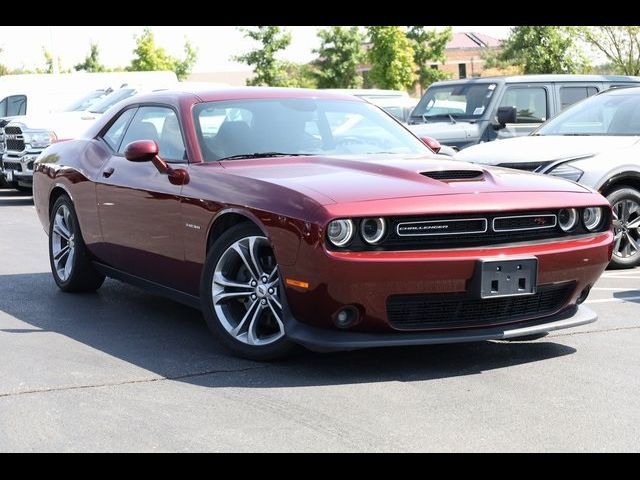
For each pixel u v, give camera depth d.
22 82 22.55
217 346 5.39
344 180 4.93
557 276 4.95
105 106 16.09
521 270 4.78
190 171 5.47
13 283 7.51
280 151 5.66
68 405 4.25
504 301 4.86
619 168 8.06
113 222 6.20
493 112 13.15
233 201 5.03
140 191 5.82
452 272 4.63
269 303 4.97
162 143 5.93
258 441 3.78
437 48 41.53
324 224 4.52
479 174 5.19
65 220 7.04
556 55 35.69
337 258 4.50
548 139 8.87
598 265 5.14
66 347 5.37
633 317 6.15
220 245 5.09
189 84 16.55
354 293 4.55
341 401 4.32
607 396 4.40
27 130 15.36
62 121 15.58
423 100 14.29
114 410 4.18
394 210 4.60
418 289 4.62
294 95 6.20
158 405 4.25
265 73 36.97
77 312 6.38
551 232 5.03
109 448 3.70
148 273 5.97
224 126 5.75
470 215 4.74
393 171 5.10
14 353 5.22
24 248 9.59
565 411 4.18
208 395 4.41
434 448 3.71
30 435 3.86
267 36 37.12
